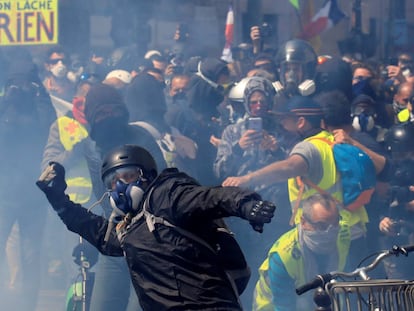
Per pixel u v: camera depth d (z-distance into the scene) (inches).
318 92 700.0
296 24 1312.7
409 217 583.2
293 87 680.4
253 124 588.7
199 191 346.6
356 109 679.1
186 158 590.2
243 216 331.9
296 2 1090.7
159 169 518.6
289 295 520.7
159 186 360.5
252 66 846.5
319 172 516.4
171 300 355.6
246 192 334.6
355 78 786.2
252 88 604.1
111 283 513.7
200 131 648.4
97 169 519.8
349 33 1237.7
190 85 669.9
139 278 363.6
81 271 545.3
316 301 370.0
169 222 355.6
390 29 1327.5
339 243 518.0
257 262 585.3
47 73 882.8
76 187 621.6
